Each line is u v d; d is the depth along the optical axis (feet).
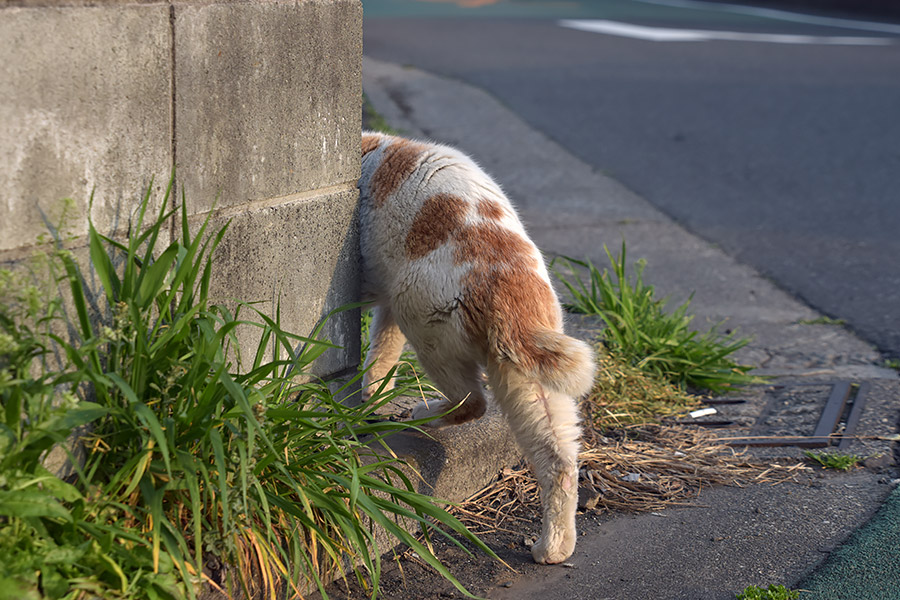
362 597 9.25
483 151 30.60
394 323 12.11
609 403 14.20
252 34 8.85
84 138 7.54
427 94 37.35
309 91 9.66
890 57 49.11
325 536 8.73
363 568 9.71
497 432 11.69
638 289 17.30
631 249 22.44
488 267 9.96
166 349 7.99
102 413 7.33
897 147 31.91
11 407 6.90
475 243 10.07
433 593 9.41
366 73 40.37
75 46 7.30
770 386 15.46
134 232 8.12
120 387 7.18
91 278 7.88
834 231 23.97
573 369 9.62
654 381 15.19
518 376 9.77
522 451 10.12
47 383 7.36
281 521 8.66
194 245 7.97
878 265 21.52
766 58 48.29
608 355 15.30
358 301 10.96
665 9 75.72
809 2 77.82
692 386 15.58
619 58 47.44
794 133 33.60
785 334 17.84
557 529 9.86
